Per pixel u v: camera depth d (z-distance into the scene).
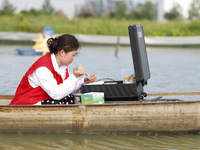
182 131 4.45
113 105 4.36
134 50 4.63
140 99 4.71
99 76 8.55
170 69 10.27
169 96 5.48
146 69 4.76
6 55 13.27
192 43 18.50
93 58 12.77
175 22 24.55
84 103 4.56
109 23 23.80
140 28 4.71
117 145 4.14
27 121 4.44
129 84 4.64
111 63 11.35
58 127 4.43
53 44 4.30
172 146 4.11
